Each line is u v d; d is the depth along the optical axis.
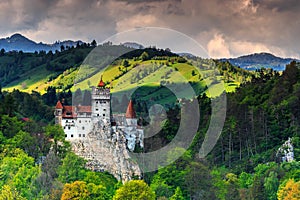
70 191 195.50
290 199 198.00
